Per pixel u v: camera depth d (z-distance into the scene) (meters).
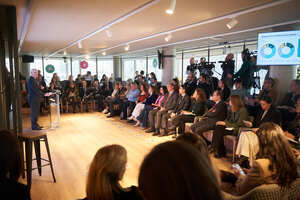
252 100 5.00
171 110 5.39
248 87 5.40
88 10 3.73
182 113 4.97
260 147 1.64
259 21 4.50
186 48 8.80
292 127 3.51
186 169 0.46
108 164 1.13
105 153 1.18
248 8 3.65
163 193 0.46
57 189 2.78
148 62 12.91
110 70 14.55
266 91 4.76
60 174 3.21
